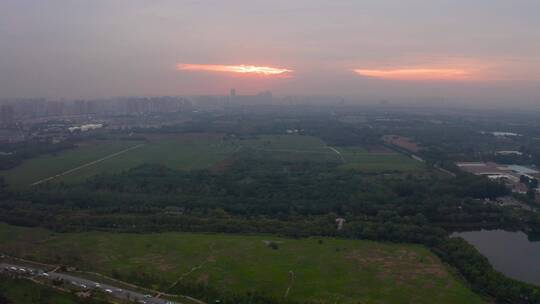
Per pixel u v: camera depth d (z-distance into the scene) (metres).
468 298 141.50
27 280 145.62
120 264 164.12
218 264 165.12
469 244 182.62
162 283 146.62
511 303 138.75
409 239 190.12
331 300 138.50
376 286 149.00
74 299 133.25
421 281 153.00
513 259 180.75
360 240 192.00
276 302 133.50
